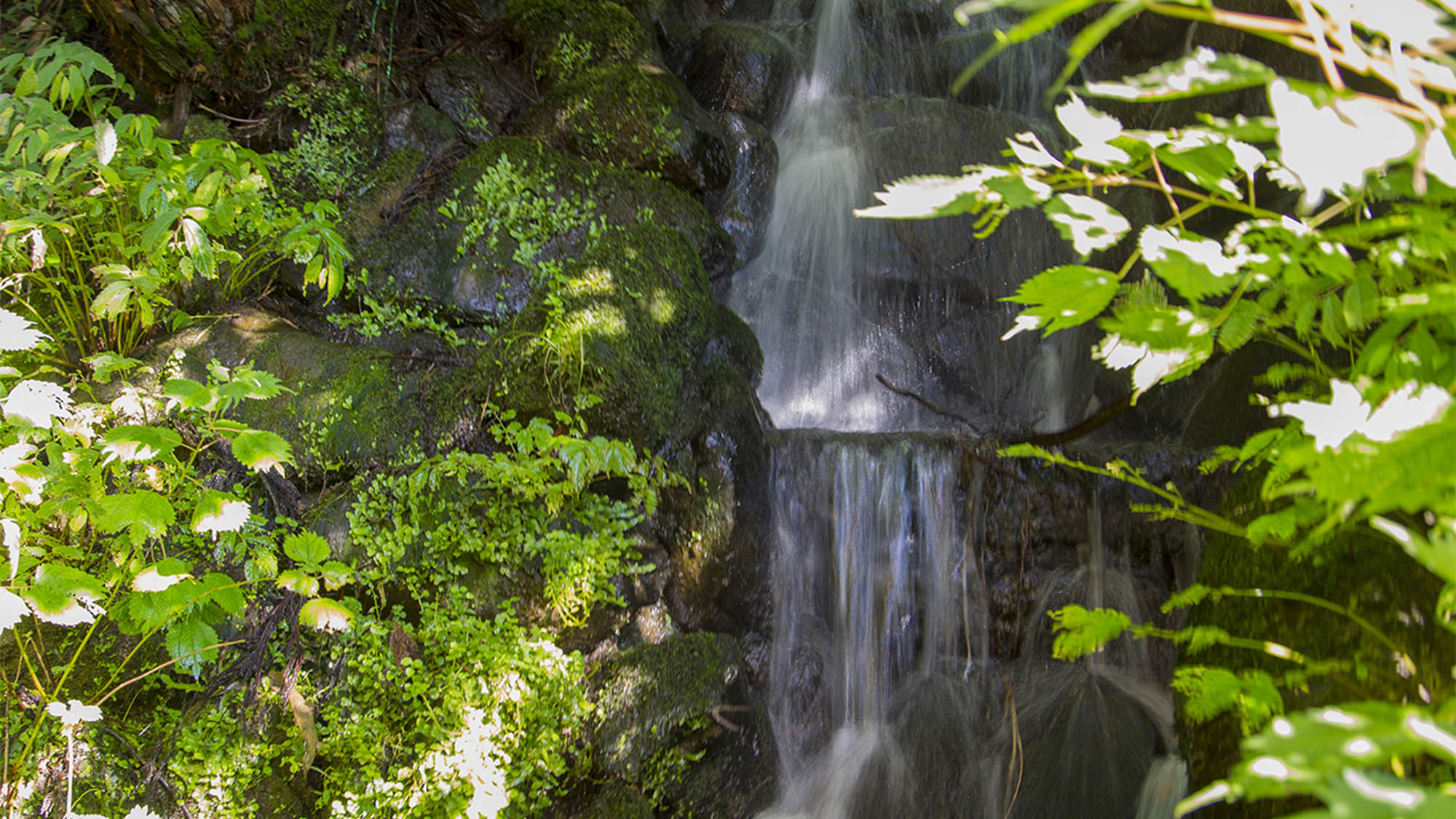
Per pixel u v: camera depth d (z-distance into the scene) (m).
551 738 3.15
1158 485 4.43
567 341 3.52
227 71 4.41
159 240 3.07
